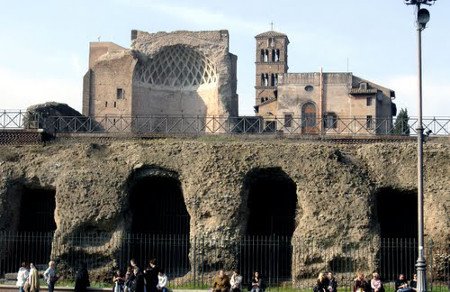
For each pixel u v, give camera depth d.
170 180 39.16
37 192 39.84
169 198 40.31
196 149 38.34
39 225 39.69
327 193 36.47
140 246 37.41
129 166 37.94
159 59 66.06
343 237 35.66
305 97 80.00
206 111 64.88
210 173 37.25
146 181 39.47
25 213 39.81
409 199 38.97
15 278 36.19
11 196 38.03
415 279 31.22
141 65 65.75
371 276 35.03
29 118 46.31
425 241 35.69
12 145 41.03
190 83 66.00
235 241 36.06
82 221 36.53
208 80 65.44
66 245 36.31
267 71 104.25
